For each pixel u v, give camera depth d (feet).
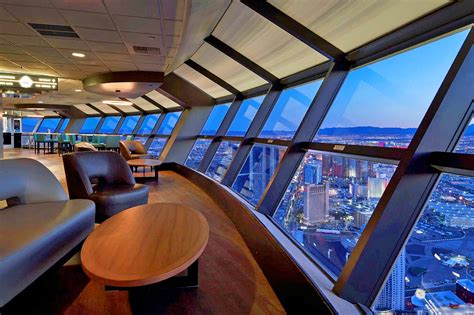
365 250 5.55
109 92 25.40
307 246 9.02
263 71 15.12
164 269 5.08
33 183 9.66
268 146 14.62
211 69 19.79
